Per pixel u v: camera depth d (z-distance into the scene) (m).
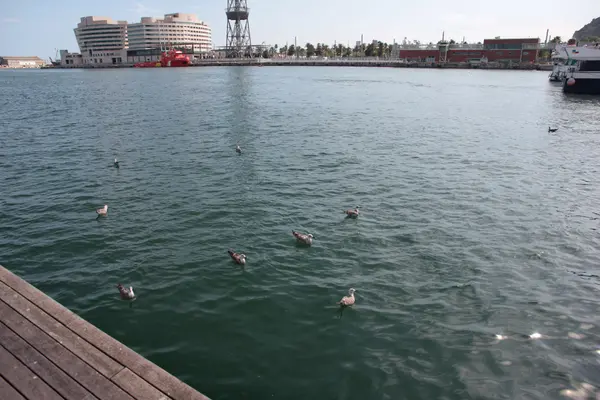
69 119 54.94
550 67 189.12
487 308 14.82
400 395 11.06
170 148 37.91
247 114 59.62
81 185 27.47
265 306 14.77
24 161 33.34
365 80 132.50
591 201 25.48
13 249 18.64
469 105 72.25
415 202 24.97
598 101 77.94
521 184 28.56
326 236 20.28
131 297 14.98
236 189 26.73
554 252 18.98
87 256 18.12
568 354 12.61
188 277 16.52
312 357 12.39
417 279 16.67
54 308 9.19
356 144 40.44
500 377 11.71
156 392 7.08
